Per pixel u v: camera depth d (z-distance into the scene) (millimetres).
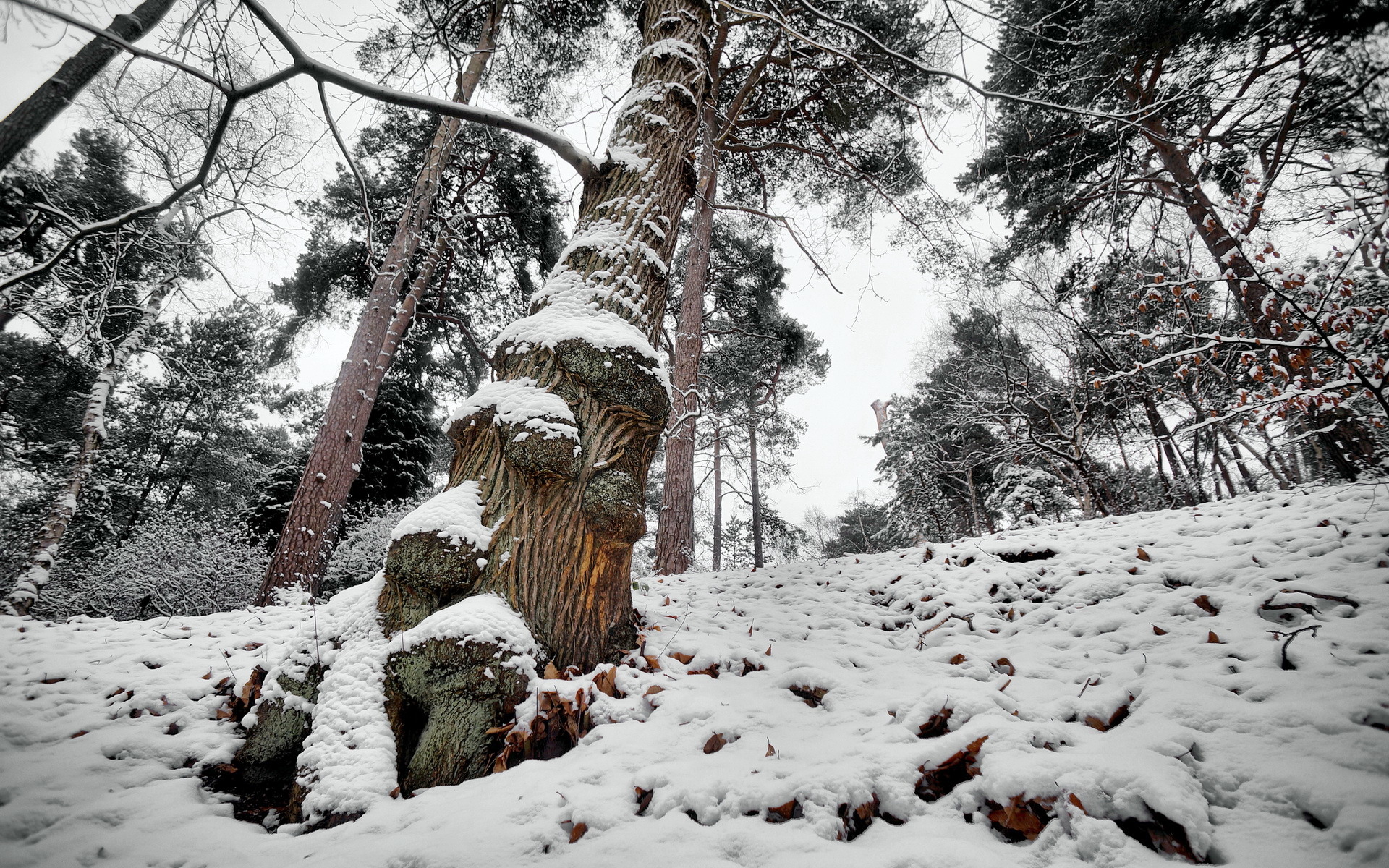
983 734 2025
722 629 3697
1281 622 2648
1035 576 4059
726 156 10117
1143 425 10953
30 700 2719
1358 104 3689
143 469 15164
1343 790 1520
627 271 3451
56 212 3223
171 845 1796
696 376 9125
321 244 10211
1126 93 5531
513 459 2803
